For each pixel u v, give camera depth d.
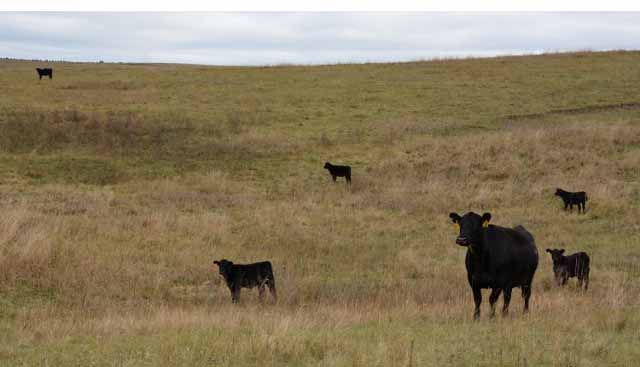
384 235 23.11
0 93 46.72
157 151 34.06
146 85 52.53
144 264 18.17
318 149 35.38
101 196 27.11
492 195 28.00
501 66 57.69
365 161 33.66
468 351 8.80
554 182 29.55
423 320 12.02
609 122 38.62
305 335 9.55
